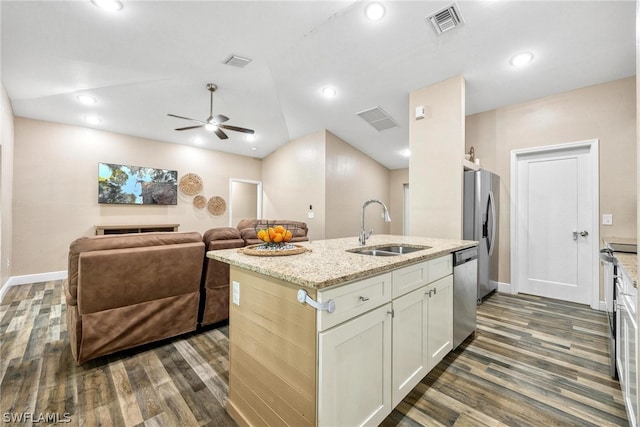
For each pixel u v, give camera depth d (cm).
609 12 219
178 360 204
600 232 308
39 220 419
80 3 221
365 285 123
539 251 353
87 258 182
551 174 345
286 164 612
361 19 245
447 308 197
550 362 200
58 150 438
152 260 209
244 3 227
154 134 513
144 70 323
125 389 170
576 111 323
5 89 332
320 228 533
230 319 153
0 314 289
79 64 302
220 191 629
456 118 314
